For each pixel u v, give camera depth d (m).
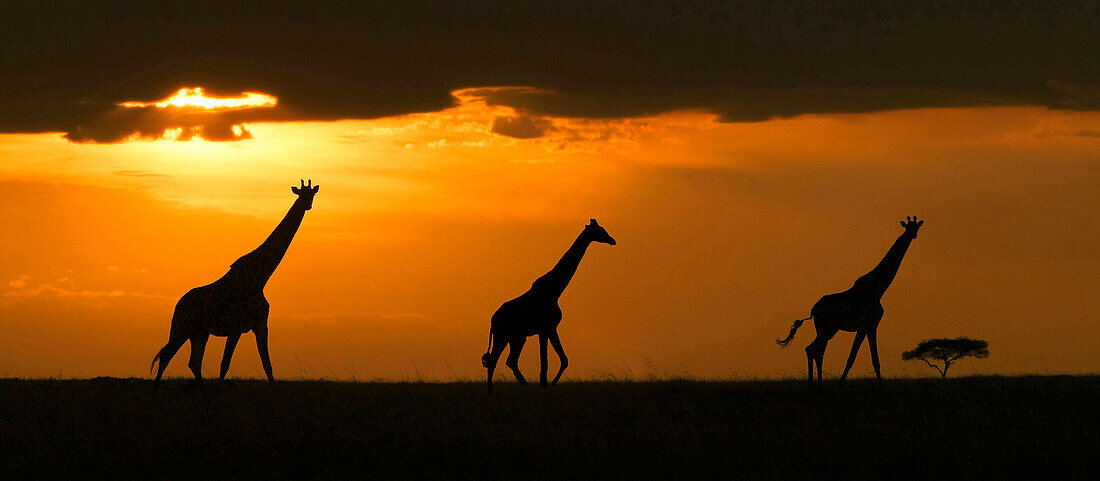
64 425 23.31
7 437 22.14
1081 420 23.98
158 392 28.61
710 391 28.45
